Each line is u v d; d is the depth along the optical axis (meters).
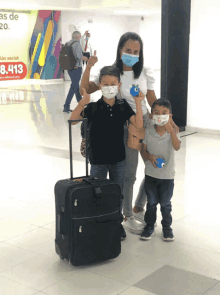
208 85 7.49
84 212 2.72
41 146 6.73
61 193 2.77
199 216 3.78
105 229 2.81
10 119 9.30
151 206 3.26
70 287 2.59
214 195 4.35
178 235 3.38
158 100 3.03
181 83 7.65
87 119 2.96
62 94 14.70
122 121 3.08
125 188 3.43
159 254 3.04
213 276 2.72
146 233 3.30
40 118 9.44
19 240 3.32
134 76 3.23
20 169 5.41
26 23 20.31
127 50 3.10
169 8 7.04
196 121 7.78
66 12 21.20
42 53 20.66
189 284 2.62
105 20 23.50
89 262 2.82
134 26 25.53
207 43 7.35
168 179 3.19
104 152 3.07
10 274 2.77
